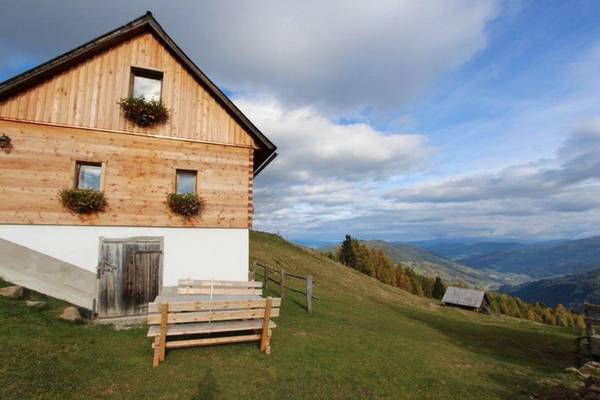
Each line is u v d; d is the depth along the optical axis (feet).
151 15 41.14
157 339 24.23
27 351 23.44
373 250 370.94
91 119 38.73
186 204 40.37
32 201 35.50
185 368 24.04
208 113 44.27
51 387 19.93
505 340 67.51
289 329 36.63
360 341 35.70
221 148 44.39
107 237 37.73
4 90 35.42
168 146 41.70
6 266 33.88
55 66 37.45
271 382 22.97
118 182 38.93
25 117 36.29
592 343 40.60
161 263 39.68
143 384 21.49
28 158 35.99
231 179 44.39
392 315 82.69
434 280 386.52
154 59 42.60
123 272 37.91
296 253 166.09
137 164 40.06
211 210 42.73
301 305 54.65
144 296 38.52
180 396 20.38
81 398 19.34
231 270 42.73
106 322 35.12
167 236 40.34
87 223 37.09
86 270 36.58
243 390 21.54
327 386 23.16
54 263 35.50
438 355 36.91
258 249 136.98
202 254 41.60
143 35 42.55
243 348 28.53
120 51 41.16
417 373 28.07
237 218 43.91
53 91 37.70
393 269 347.77
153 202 40.16
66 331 28.81
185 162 42.27
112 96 39.99
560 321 331.57
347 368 26.86
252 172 45.75
